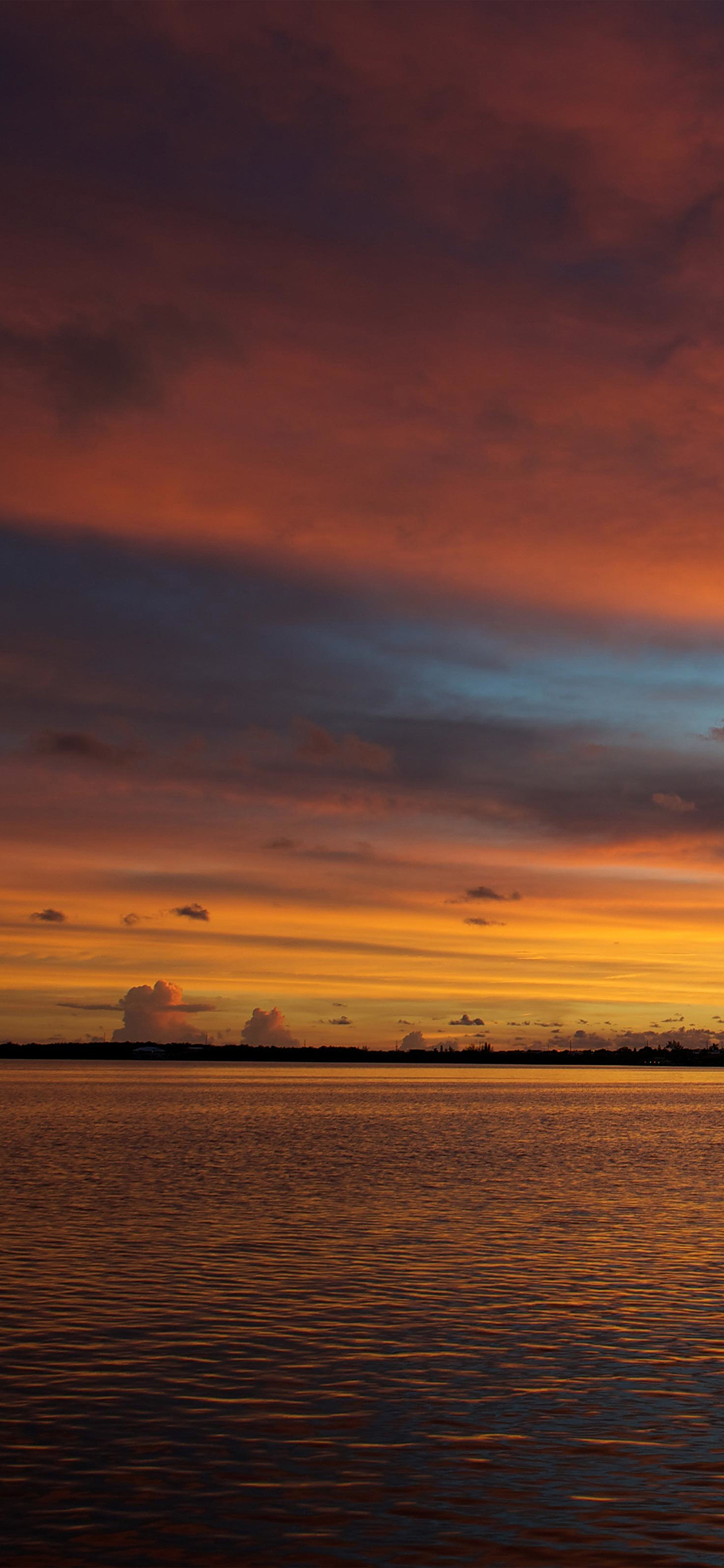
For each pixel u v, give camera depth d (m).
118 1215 40.19
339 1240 35.47
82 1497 15.88
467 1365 22.28
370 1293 28.11
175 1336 24.03
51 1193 46.41
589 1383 21.19
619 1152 71.50
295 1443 18.00
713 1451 17.75
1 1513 15.33
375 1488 16.30
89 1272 30.11
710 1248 34.69
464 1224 39.16
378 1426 18.78
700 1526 15.10
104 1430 18.44
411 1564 13.98
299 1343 23.56
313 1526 15.04
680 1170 59.41
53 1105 127.06
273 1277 29.81
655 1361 22.55
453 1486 16.36
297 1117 109.31
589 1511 15.54
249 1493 16.09
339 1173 55.72
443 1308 26.70
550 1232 37.66
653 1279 30.05
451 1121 105.81
